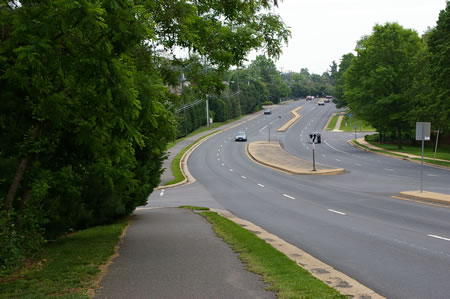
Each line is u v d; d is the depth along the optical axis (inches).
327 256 387.9
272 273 300.5
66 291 260.8
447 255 376.5
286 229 558.3
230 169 1801.2
